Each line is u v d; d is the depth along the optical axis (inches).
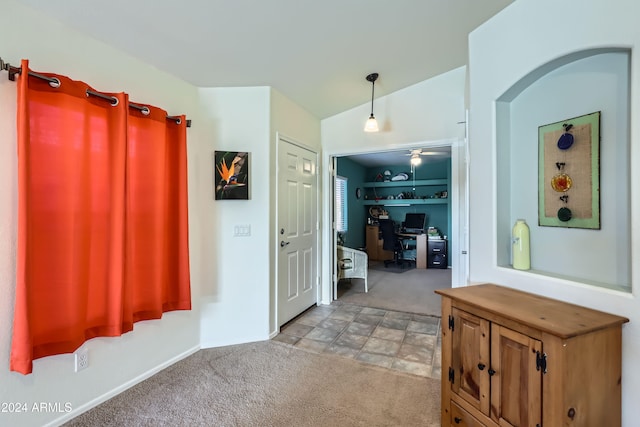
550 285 60.7
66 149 67.1
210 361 98.2
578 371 45.0
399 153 239.1
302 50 94.8
